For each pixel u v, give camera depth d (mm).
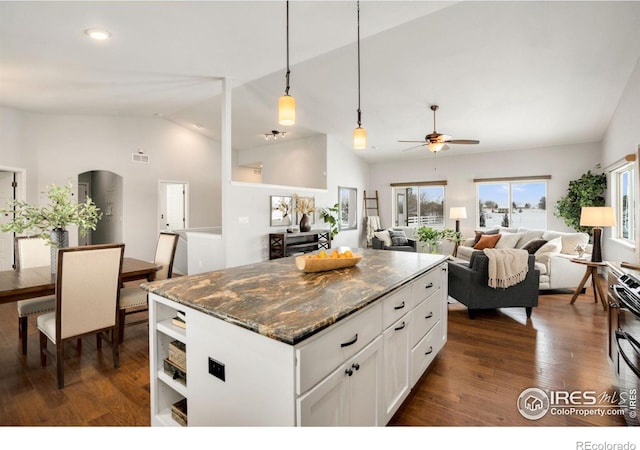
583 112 5012
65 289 2209
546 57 3713
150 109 5746
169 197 7316
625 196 4914
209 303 1409
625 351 1752
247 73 4238
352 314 1376
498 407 1977
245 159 8516
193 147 7289
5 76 3609
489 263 3477
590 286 5023
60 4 2295
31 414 1915
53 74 3613
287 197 5789
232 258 4809
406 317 1932
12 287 2242
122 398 2080
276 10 2668
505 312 3873
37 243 3287
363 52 3838
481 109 5102
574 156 6305
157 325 1700
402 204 8453
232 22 2803
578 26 3195
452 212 6941
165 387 1740
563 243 5000
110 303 2443
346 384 1346
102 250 2367
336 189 7250
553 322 3506
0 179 4930
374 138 6758
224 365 1324
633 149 4012
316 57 4023
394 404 1774
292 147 7504
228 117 4523
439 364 2541
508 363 2549
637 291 1706
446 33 3430
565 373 2383
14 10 2332
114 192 6629
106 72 3670
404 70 4203
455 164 7613
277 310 1305
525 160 6785
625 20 3078
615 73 3994
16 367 2488
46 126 5375
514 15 3117
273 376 1146
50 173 5406
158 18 2611
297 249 5660
